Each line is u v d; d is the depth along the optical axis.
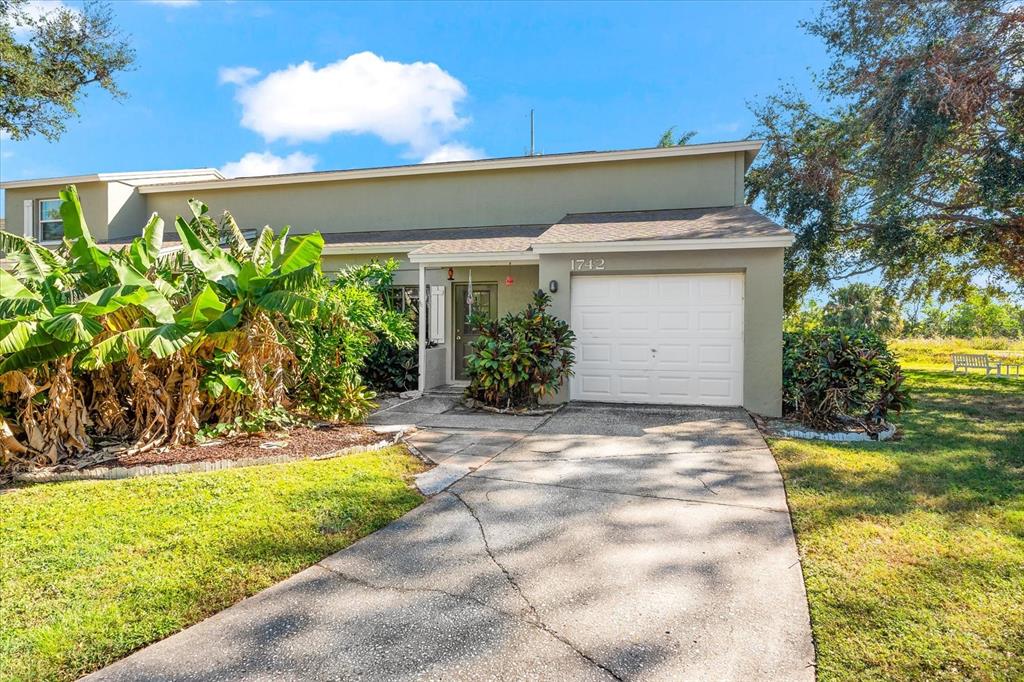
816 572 3.52
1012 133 13.23
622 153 12.82
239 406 6.91
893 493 5.02
